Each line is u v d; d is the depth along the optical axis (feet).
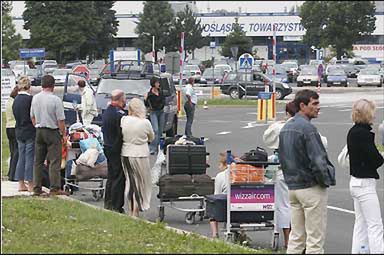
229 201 60.80
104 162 86.38
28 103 85.61
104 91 142.72
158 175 76.23
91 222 65.77
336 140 153.48
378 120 195.21
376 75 382.83
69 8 435.94
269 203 61.26
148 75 147.02
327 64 458.50
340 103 272.92
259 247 61.82
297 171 51.57
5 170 103.86
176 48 433.48
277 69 356.18
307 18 505.25
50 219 66.85
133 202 72.90
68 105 134.00
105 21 452.76
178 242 56.34
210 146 143.13
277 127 61.82
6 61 429.79
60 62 440.45
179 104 215.92
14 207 72.54
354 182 54.49
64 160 86.53
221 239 60.95
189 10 458.09
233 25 492.13
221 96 308.60
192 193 71.61
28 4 438.40
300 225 53.11
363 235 55.42
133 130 72.02
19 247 53.26
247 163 61.21
